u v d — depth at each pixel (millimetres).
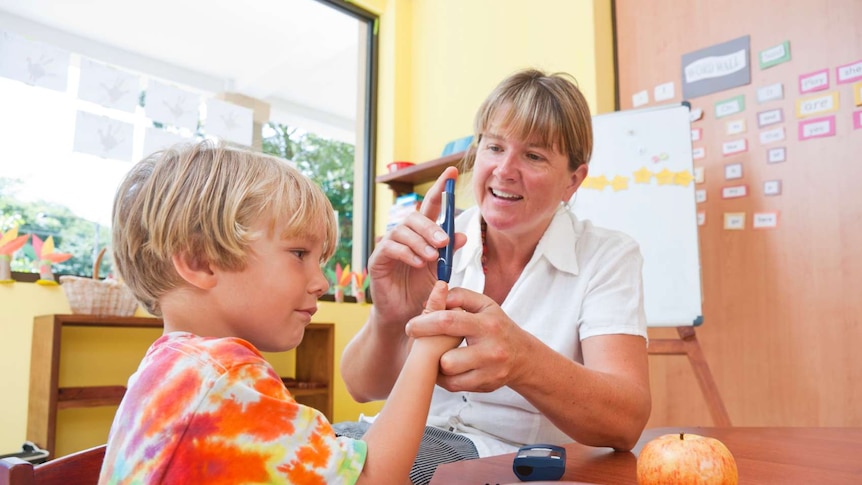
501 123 1061
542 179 1055
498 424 1039
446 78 3139
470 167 1283
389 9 3387
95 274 2268
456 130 3053
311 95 3178
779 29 2062
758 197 2068
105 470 512
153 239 600
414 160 3256
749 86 2117
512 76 1129
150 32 2648
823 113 1948
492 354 667
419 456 860
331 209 704
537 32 2695
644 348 974
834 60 1939
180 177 611
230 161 632
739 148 2123
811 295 1933
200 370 513
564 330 1046
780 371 1978
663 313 2010
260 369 537
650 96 2369
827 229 1915
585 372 771
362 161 3352
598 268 1063
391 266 895
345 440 542
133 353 2408
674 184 2084
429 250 791
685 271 2016
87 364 2281
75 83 2402
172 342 556
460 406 1094
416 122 3281
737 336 2078
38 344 2084
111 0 2555
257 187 618
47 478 560
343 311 2998
